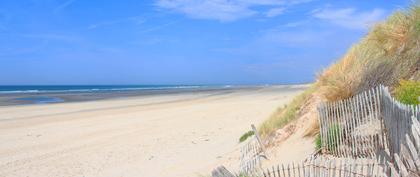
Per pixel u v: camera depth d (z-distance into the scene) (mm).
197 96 63250
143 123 25578
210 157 12734
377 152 6238
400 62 8305
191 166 11984
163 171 12070
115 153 15977
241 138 14086
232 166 10312
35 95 73000
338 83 9281
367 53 9797
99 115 31891
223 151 13242
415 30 8508
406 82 7270
